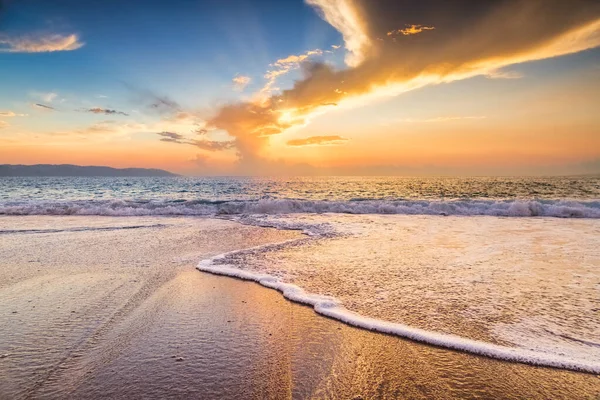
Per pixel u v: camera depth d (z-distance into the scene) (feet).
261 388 8.00
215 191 131.75
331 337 10.61
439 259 20.52
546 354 9.40
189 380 8.32
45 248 24.34
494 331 10.77
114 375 8.52
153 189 148.56
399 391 7.89
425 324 11.28
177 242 26.86
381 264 19.31
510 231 32.14
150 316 12.24
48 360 9.18
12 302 13.55
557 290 14.69
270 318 12.09
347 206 53.26
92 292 14.80
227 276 17.22
